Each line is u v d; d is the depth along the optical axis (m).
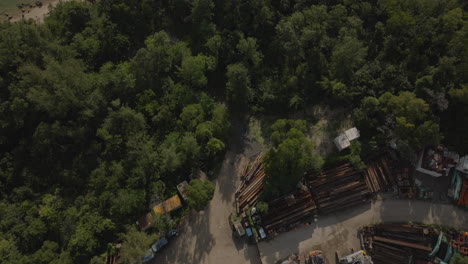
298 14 92.25
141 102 89.81
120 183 84.06
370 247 79.44
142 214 83.81
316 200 83.25
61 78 85.56
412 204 82.31
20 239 79.81
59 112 85.56
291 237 82.06
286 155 75.31
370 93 86.00
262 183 85.69
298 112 94.12
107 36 98.19
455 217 80.62
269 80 95.25
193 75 89.75
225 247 83.19
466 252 76.75
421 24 87.00
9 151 90.75
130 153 84.69
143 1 98.75
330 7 97.88
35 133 85.19
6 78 87.81
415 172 83.81
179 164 83.19
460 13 82.50
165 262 82.69
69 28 98.94
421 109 76.25
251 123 94.81
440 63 79.12
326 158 85.81
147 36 103.44
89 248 77.44
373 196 83.56
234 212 85.44
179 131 89.25
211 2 93.25
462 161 80.50
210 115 89.75
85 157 88.75
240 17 98.38
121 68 91.62
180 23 106.12
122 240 81.38
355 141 84.12
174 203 83.62
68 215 81.62
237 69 86.00
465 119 78.62
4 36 88.12
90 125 89.81
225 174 89.00
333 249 81.19
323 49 95.81
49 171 89.25
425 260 77.62
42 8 114.75
